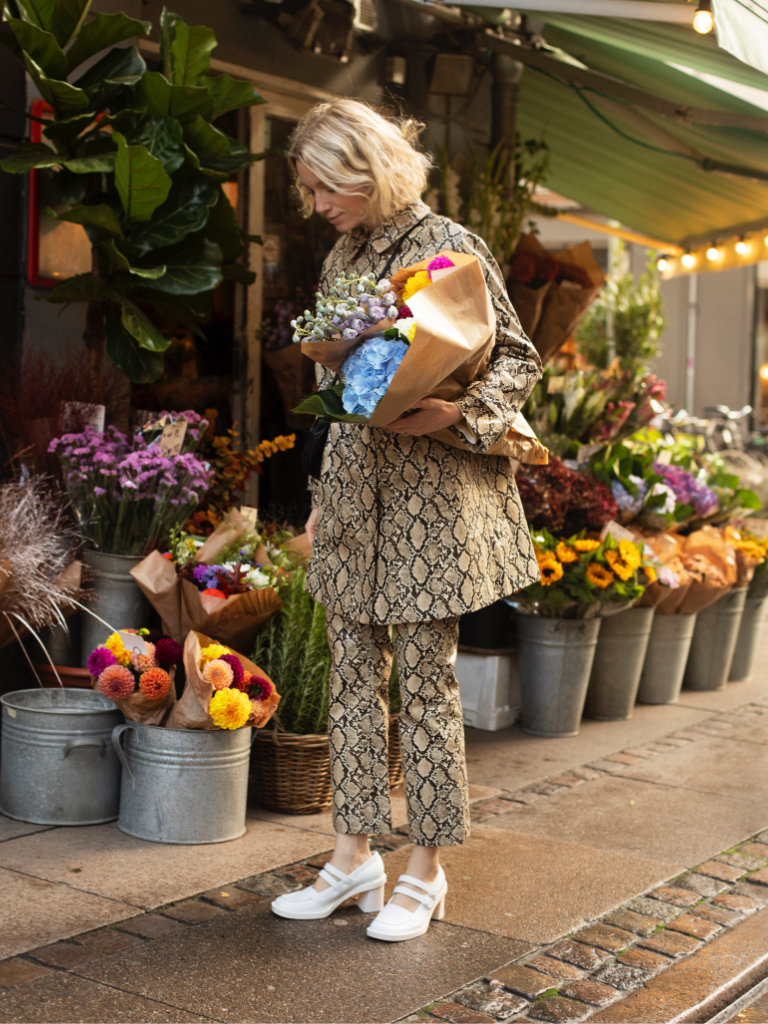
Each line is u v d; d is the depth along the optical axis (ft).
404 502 8.39
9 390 12.72
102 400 12.73
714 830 11.59
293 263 18.49
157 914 8.93
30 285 13.37
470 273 7.70
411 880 8.81
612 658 15.85
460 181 20.71
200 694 10.30
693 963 8.55
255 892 9.46
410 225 8.50
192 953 8.29
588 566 14.51
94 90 12.10
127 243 12.00
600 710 16.07
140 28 12.08
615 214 28.14
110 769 10.96
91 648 12.00
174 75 12.42
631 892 9.86
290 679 11.67
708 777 13.46
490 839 11.07
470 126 21.24
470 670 15.39
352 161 8.16
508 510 8.87
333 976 8.04
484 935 8.85
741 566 18.16
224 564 11.76
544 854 10.70
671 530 17.78
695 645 18.25
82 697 11.48
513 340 8.29
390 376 7.50
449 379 7.98
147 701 10.46
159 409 16.89
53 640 12.16
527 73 21.57
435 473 8.36
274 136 18.12
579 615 14.75
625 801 12.44
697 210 25.91
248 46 16.71
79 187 12.37
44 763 10.71
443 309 7.58
